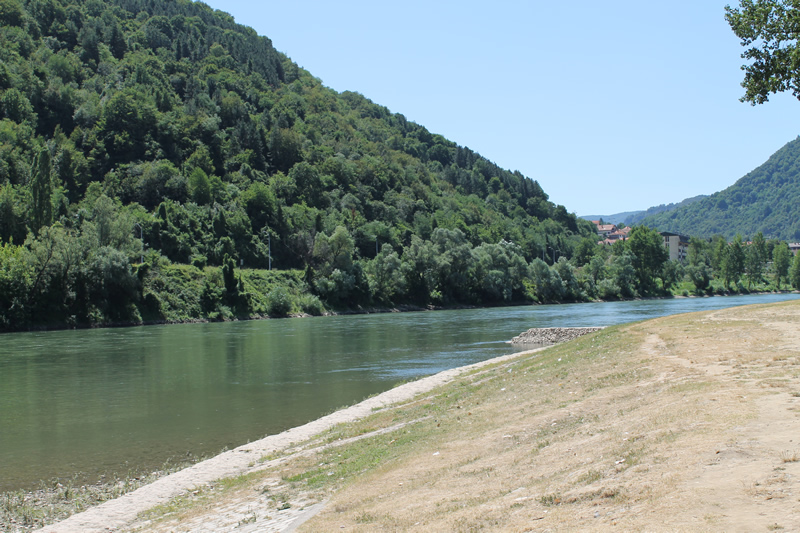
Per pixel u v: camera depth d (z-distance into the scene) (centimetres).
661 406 1530
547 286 14925
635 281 16875
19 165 12988
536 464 1298
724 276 19450
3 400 3362
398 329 7769
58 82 17875
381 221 17950
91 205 13038
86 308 8769
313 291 12200
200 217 13612
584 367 2536
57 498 1806
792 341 2339
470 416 2094
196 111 19625
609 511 895
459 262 13725
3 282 8044
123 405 3200
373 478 1486
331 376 4047
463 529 973
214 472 1917
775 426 1123
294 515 1334
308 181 17738
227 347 5959
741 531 723
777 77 1961
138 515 1547
